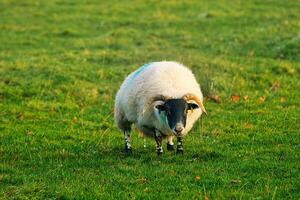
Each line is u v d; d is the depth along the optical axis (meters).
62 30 46.47
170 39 42.12
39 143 21.86
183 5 54.72
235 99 27.44
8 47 41.06
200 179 16.67
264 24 45.38
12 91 28.81
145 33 44.16
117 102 20.53
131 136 22.44
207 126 23.42
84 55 36.34
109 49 39.12
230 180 16.52
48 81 30.39
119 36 43.41
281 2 54.53
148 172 17.50
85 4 56.38
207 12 50.47
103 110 26.75
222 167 17.84
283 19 47.03
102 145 21.39
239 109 26.16
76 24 48.66
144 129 19.69
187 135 22.20
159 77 19.27
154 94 18.83
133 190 16.03
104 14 52.06
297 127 22.78
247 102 26.95
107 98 28.61
